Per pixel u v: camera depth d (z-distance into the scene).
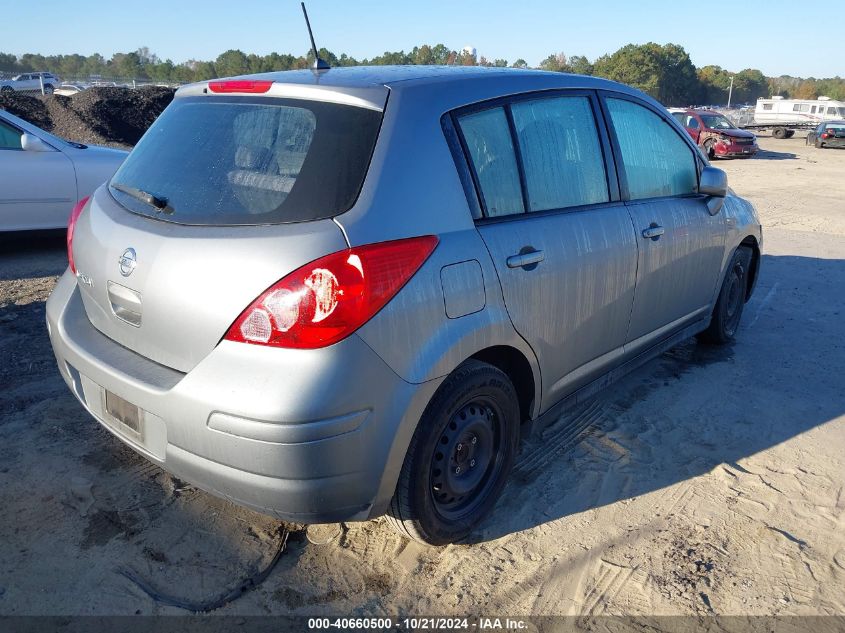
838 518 3.09
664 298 3.90
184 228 2.36
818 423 3.96
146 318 2.40
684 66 122.31
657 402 4.17
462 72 2.91
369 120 2.44
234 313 2.17
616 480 3.33
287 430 2.11
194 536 2.81
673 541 2.90
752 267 5.28
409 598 2.54
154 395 2.31
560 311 3.02
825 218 11.13
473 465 2.83
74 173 7.07
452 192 2.57
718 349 5.06
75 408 3.76
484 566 2.72
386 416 2.27
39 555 2.66
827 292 6.60
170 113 2.97
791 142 35.12
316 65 2.86
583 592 2.60
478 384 2.61
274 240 2.19
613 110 3.57
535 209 2.97
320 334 2.12
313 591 2.56
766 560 2.80
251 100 2.67
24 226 6.95
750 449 3.66
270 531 2.86
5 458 3.27
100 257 2.61
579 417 3.95
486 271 2.60
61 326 2.84
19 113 17.02
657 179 3.87
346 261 2.17
